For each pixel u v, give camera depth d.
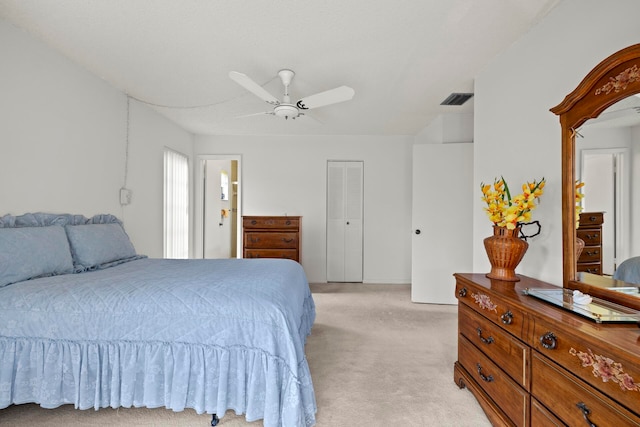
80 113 2.56
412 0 1.72
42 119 2.22
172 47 2.25
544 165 1.82
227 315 1.48
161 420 1.59
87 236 2.30
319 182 4.93
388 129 4.55
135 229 3.36
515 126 2.10
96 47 2.27
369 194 4.93
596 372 0.95
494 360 1.55
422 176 3.85
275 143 4.94
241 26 1.98
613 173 1.30
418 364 2.22
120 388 1.50
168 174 4.09
